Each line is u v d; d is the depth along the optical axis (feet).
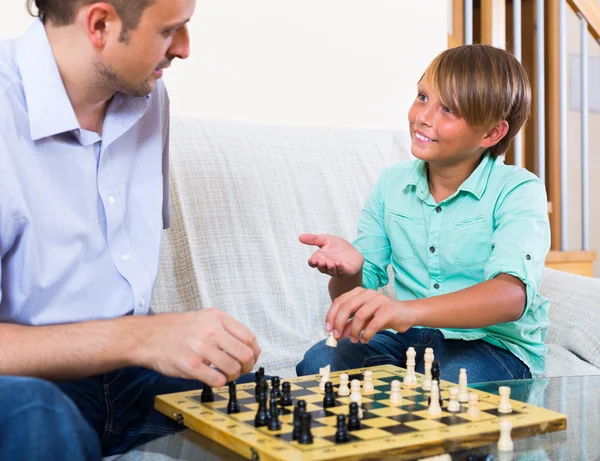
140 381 3.91
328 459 2.67
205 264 5.85
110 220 3.93
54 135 3.72
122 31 3.48
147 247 4.13
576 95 15.12
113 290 3.93
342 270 4.73
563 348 5.96
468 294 4.39
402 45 8.94
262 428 3.03
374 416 3.24
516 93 5.10
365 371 4.02
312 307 6.30
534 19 11.05
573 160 15.16
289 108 8.18
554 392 3.84
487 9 9.66
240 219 6.08
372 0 8.64
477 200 5.16
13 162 3.56
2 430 2.34
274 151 6.59
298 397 3.59
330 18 8.38
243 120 7.88
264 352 5.62
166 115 4.59
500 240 4.79
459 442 2.95
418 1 9.02
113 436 3.75
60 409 2.43
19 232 3.53
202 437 3.14
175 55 3.78
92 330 3.26
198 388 3.95
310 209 6.51
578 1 10.07
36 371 3.17
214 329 3.24
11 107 3.60
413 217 5.37
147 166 4.25
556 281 6.56
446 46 9.34
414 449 2.85
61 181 3.75
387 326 4.06
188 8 3.55
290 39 8.11
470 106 4.90
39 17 3.80
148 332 3.28
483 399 3.54
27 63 3.65
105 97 3.84
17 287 3.62
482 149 5.26
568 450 2.93
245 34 7.80
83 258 3.82
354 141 7.17
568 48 15.06
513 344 5.04
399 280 5.50
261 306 5.91
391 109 8.93
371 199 5.73
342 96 8.55
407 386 3.83
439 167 5.25
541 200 5.03
